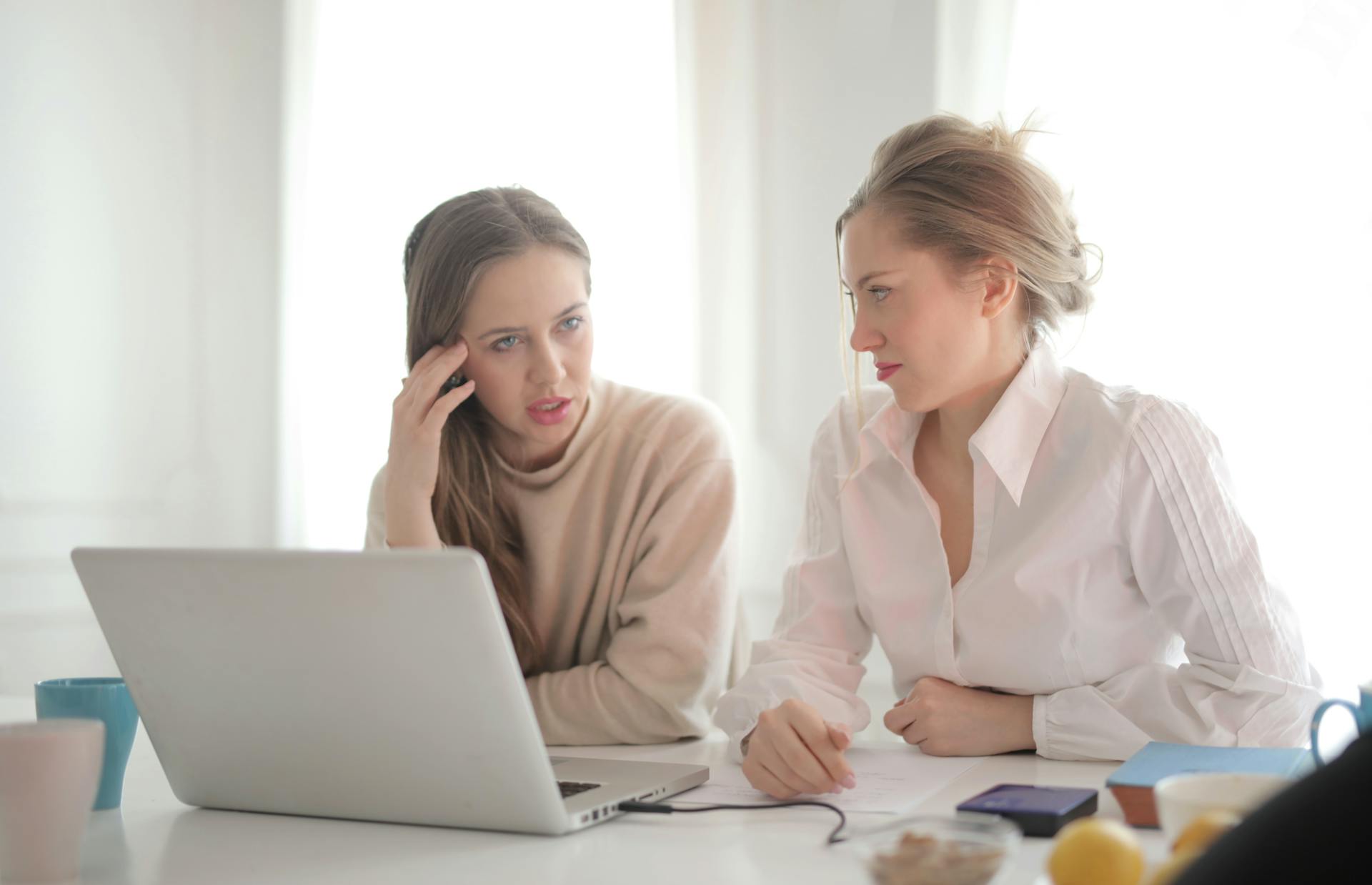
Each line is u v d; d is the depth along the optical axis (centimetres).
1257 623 120
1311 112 210
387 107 295
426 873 80
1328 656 206
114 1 310
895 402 140
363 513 296
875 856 68
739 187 266
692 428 160
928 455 140
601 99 280
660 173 275
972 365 127
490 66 288
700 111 270
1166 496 123
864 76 253
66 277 311
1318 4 210
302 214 299
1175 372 218
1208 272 216
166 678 96
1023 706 121
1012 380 133
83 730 82
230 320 303
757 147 264
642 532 157
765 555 262
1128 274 221
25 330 312
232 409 302
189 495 303
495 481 163
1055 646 128
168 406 305
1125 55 223
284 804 98
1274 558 210
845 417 147
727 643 153
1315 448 209
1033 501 130
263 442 301
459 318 154
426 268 156
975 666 132
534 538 161
